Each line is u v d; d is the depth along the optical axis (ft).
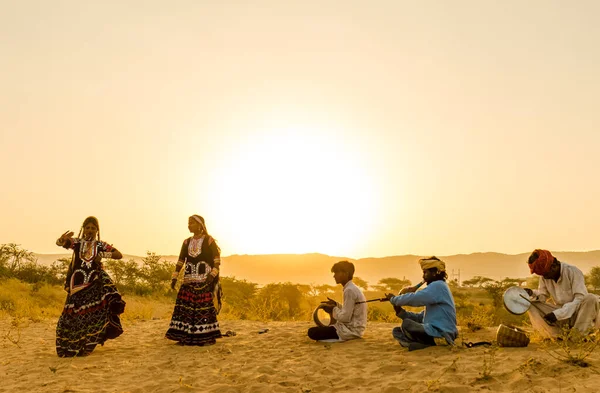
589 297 21.49
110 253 25.18
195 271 26.94
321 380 19.26
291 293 113.29
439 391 16.65
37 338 31.27
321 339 26.40
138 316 42.96
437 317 23.22
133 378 20.83
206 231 27.40
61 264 123.44
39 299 79.87
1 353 26.18
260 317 41.88
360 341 26.04
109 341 28.76
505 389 16.48
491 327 29.76
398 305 23.91
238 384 19.29
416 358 21.34
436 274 24.08
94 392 18.85
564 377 16.87
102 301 25.16
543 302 22.93
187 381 20.02
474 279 312.50
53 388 19.49
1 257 113.60
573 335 20.13
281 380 19.49
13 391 19.39
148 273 127.24
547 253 22.56
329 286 204.64
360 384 18.58
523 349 21.26
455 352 21.72
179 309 26.99
